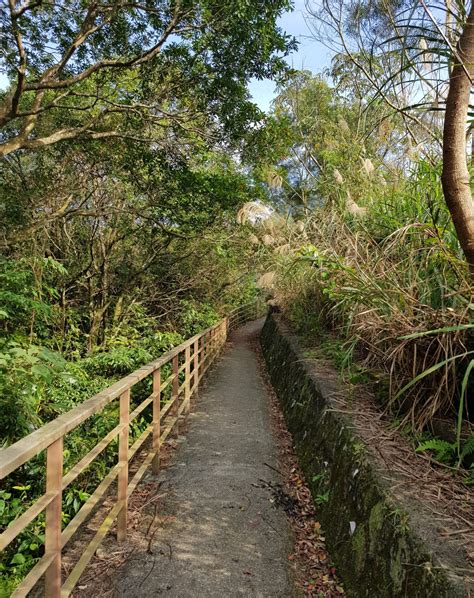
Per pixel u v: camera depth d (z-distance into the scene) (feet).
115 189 29.45
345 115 23.88
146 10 18.85
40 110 18.16
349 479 8.20
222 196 25.73
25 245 24.56
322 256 12.50
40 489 10.66
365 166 14.66
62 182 27.45
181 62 22.17
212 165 32.71
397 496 6.49
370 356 11.80
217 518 9.24
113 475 7.47
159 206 27.58
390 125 13.53
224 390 22.03
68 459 11.85
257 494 10.39
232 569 7.54
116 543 8.20
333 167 19.24
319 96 26.86
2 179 25.63
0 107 19.25
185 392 17.30
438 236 8.21
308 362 16.38
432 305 9.03
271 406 19.02
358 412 10.24
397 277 9.75
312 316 20.63
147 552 7.92
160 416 11.91
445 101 6.54
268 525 9.06
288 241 20.35
